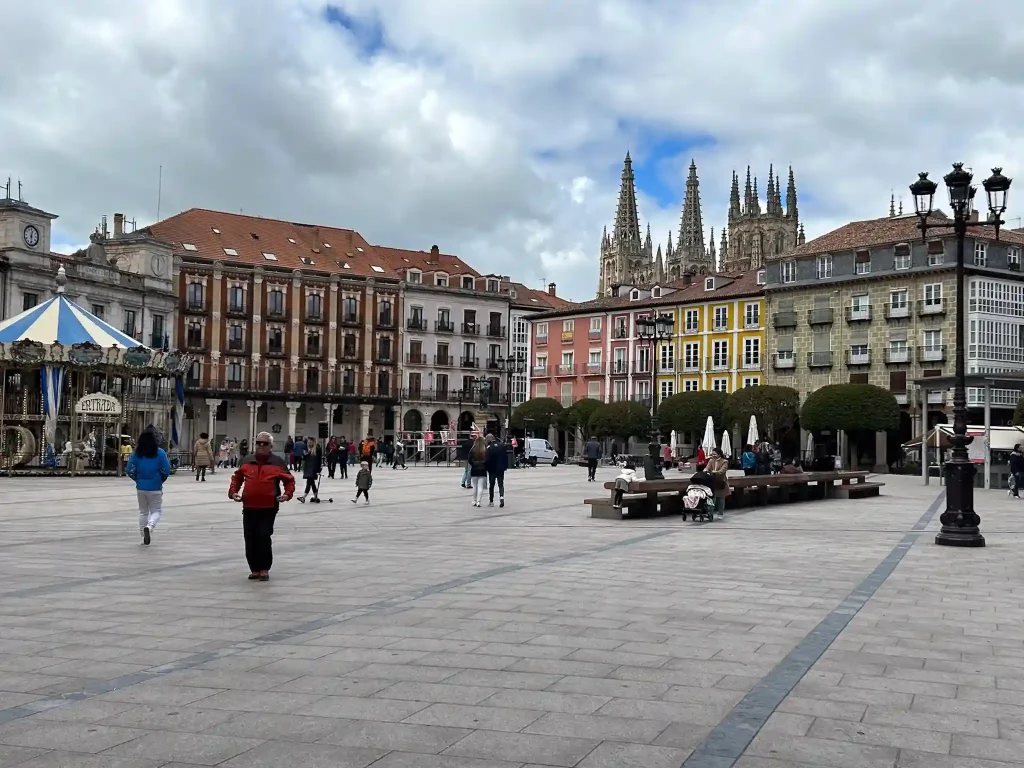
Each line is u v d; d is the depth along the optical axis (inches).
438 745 247.9
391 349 3855.8
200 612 426.0
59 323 1859.0
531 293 5054.1
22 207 2532.0
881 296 2977.4
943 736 261.4
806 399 3048.7
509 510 1063.0
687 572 572.4
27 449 1787.6
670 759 239.1
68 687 302.0
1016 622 428.8
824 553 687.7
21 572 549.0
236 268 3501.5
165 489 1393.9
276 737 253.8
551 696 294.5
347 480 1697.8
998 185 775.7
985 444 1784.0
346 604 447.5
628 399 3654.0
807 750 247.8
